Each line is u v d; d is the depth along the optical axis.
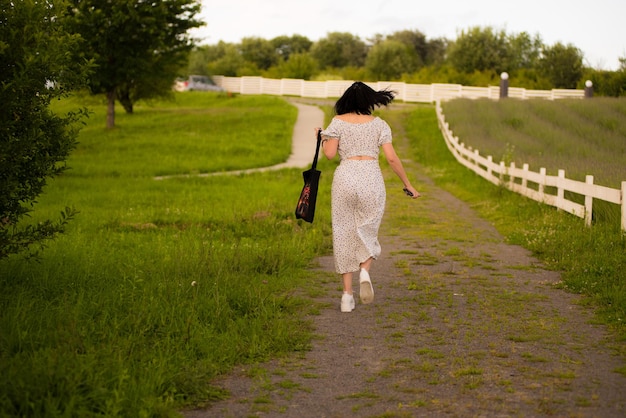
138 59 35.25
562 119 34.91
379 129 6.52
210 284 7.15
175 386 4.46
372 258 6.59
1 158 5.70
